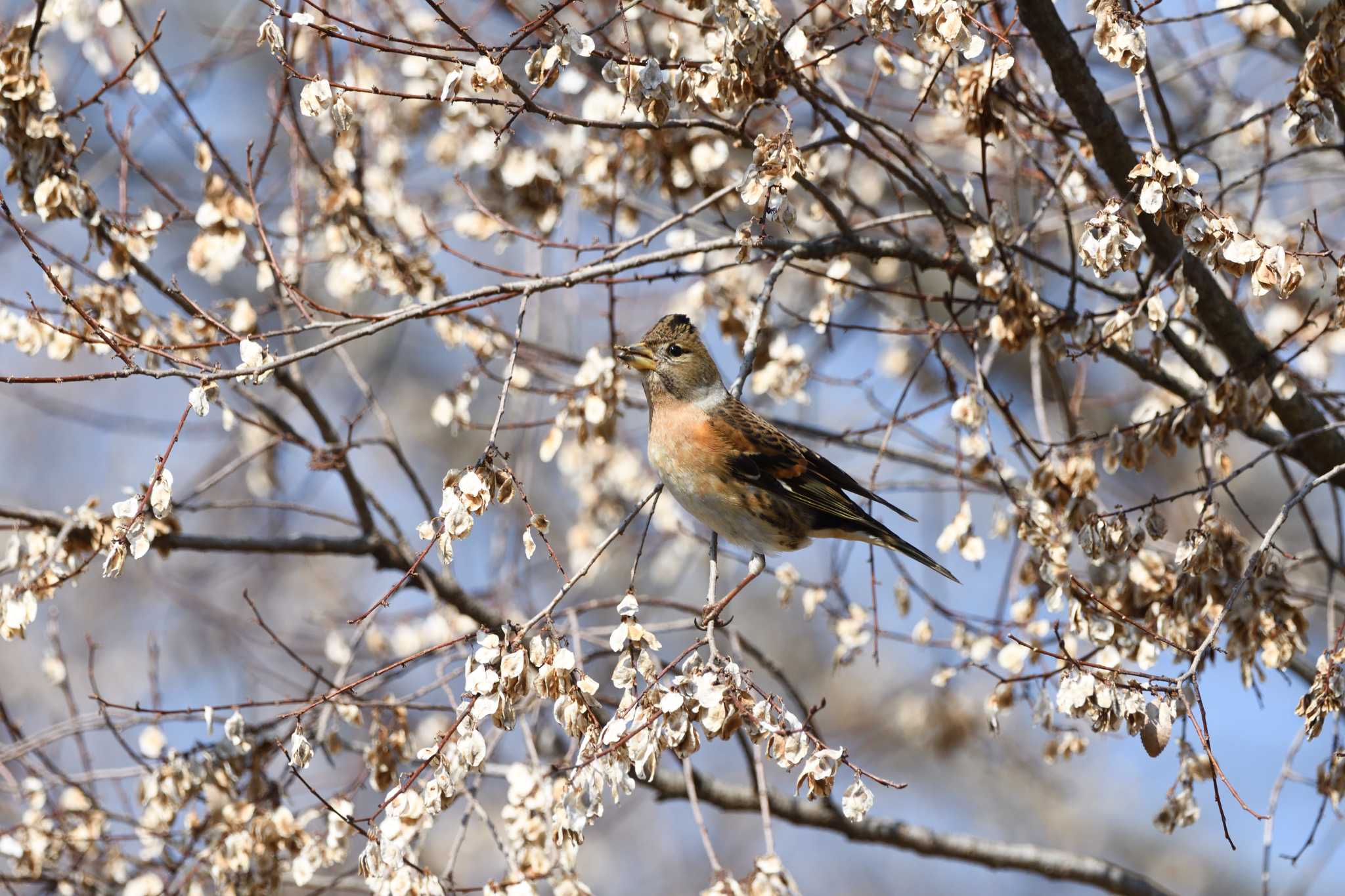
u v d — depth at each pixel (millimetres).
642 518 13906
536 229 13070
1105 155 10031
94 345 9242
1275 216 15039
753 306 11898
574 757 9062
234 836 9508
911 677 20797
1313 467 10734
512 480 7613
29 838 10336
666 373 10789
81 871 10516
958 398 10266
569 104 12906
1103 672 7781
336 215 11711
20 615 8719
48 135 9766
